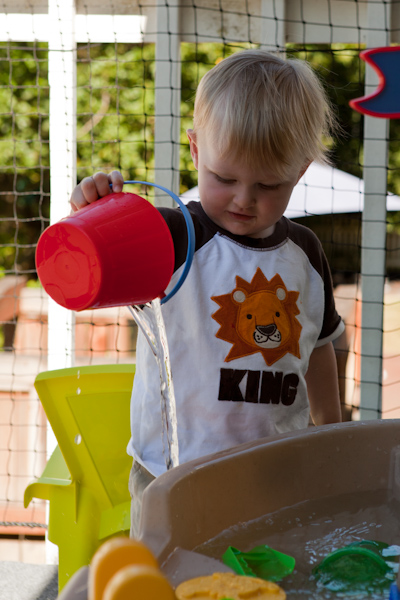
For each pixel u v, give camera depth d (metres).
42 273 0.96
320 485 0.92
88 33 2.41
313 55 5.05
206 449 1.17
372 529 0.84
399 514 0.88
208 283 1.21
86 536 1.48
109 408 1.54
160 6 2.27
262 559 0.75
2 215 6.55
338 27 2.36
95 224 0.92
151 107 6.02
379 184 2.31
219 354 1.19
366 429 0.95
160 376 1.09
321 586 0.71
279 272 1.25
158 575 0.54
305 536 0.82
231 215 1.17
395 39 2.35
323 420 1.41
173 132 2.30
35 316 4.62
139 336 1.26
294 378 1.23
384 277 2.33
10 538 2.65
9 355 3.81
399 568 0.68
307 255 1.32
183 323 1.20
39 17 2.39
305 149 1.19
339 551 0.77
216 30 2.34
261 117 1.11
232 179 1.14
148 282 0.97
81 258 0.92
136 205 0.98
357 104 0.66
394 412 3.54
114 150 6.05
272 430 1.19
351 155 4.66
